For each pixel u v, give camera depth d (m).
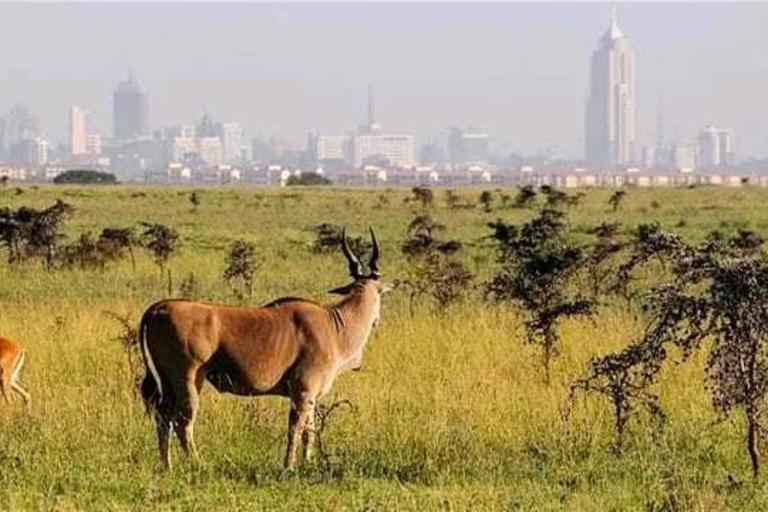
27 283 67.31
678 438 31.59
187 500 26.02
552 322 40.69
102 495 26.50
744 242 34.78
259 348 29.17
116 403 34.62
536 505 25.75
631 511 25.47
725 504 25.78
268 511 25.33
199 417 32.91
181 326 28.84
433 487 27.31
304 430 29.75
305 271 75.50
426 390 36.88
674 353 39.00
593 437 31.20
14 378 36.25
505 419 33.19
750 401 28.17
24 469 28.12
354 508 25.44
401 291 61.25
